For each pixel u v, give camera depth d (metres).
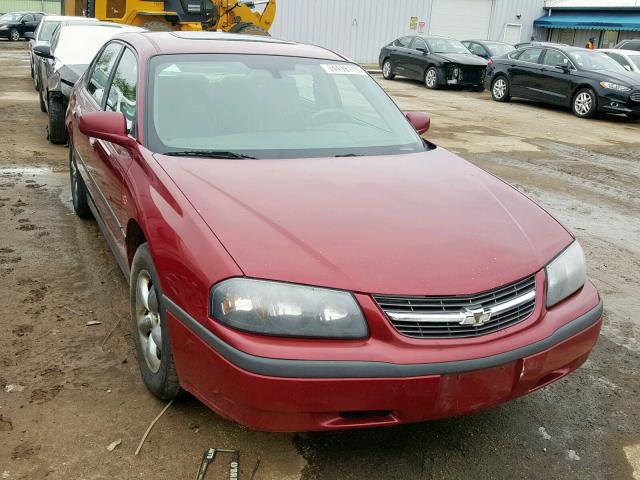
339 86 4.13
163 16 16.05
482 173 3.56
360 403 2.31
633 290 4.89
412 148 3.82
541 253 2.77
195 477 2.58
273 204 2.75
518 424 3.09
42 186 6.65
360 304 2.35
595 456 2.89
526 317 2.58
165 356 2.76
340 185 3.03
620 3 30.45
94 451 2.69
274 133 3.56
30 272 4.47
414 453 2.81
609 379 3.58
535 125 13.60
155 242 2.74
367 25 29.06
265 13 18.88
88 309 3.96
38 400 3.01
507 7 31.91
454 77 19.64
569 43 33.19
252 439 2.82
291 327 2.31
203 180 2.93
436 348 2.36
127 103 3.85
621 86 14.43
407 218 2.77
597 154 10.64
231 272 2.37
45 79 9.62
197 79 3.74
